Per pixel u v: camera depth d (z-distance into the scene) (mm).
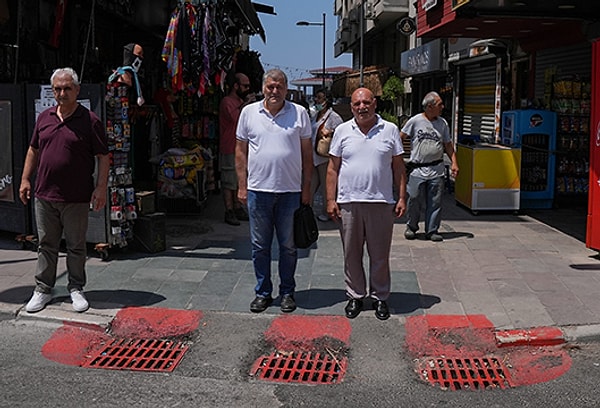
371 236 5609
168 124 11102
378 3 24172
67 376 4691
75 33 9875
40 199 5652
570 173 10789
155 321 5551
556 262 7215
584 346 5215
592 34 8438
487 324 5406
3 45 8227
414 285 6473
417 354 5062
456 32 11320
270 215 5703
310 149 5699
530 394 4422
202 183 9828
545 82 11367
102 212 7090
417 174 8148
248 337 5363
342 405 4273
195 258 7383
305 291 6352
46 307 5820
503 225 9266
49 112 5664
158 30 12227
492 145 10344
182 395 4410
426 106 8078
